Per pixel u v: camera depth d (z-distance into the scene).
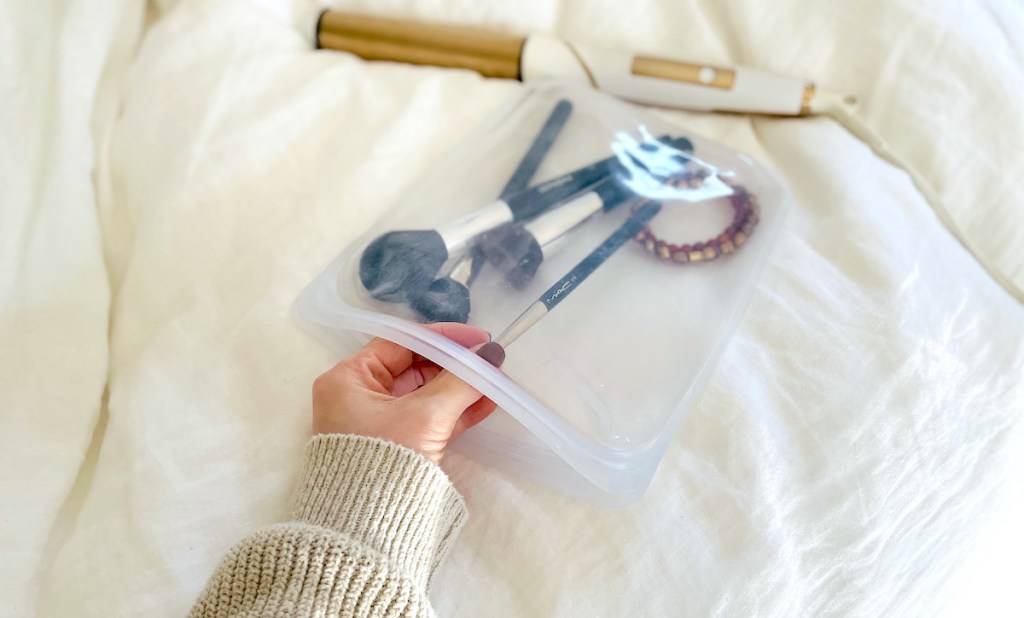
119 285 0.55
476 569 0.42
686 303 0.50
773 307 0.50
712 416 0.45
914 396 0.45
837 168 0.56
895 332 0.47
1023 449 0.45
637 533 0.41
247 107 0.58
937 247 0.53
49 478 0.44
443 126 0.60
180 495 0.42
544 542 0.42
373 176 0.55
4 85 0.57
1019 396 0.47
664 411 0.45
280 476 0.44
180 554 0.41
